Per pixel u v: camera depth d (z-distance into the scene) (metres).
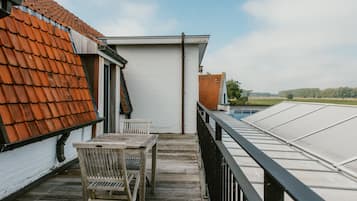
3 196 2.84
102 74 5.34
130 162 3.28
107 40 8.23
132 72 8.51
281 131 8.55
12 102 2.71
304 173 4.62
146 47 8.48
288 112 11.26
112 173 2.43
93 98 4.96
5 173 2.88
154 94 8.46
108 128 6.33
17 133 2.63
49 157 3.77
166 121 8.42
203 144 4.03
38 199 2.98
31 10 3.79
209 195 2.89
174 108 8.43
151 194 3.19
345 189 3.87
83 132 4.88
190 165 4.44
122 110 7.29
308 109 10.38
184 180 3.69
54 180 3.63
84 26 7.89
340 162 4.95
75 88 4.32
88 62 5.09
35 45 3.54
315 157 5.59
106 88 6.25
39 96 3.22
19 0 2.13
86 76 4.92
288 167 4.95
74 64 4.59
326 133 6.81
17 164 3.07
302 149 6.25
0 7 1.97
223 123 1.97
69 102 3.96
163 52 8.45
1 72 2.70
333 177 4.41
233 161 1.61
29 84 3.10
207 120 3.54
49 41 3.98
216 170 2.24
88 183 2.49
